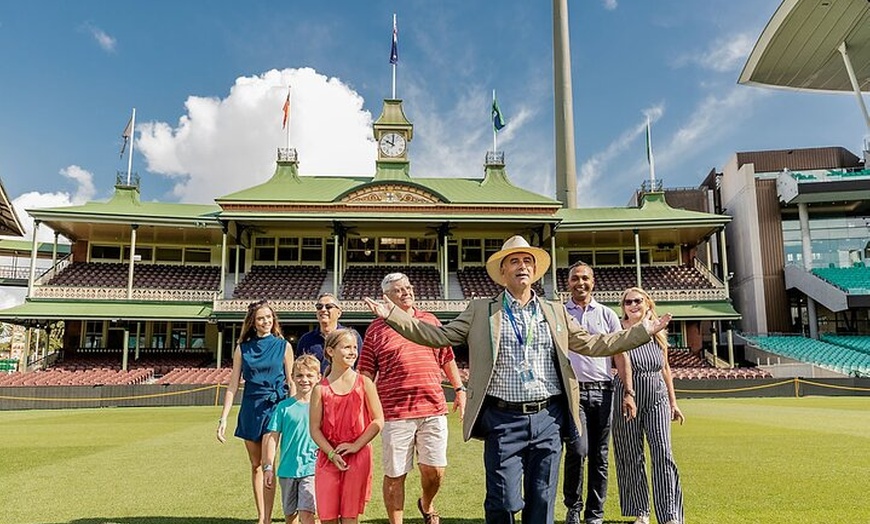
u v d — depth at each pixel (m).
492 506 3.62
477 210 31.39
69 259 34.69
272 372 5.44
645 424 5.21
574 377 3.87
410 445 5.22
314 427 4.38
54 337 52.66
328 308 5.87
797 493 6.39
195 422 15.95
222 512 5.93
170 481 7.57
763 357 32.72
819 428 12.55
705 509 5.71
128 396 23.09
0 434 13.14
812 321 35.19
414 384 5.24
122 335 32.69
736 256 39.88
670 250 36.47
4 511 5.99
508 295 3.99
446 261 31.09
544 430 3.71
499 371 3.78
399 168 36.50
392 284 5.56
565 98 45.47
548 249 35.16
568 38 46.72
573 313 5.61
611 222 32.00
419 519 5.69
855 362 29.34
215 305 29.42
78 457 9.63
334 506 4.30
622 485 5.39
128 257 34.56
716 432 11.85
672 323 33.66
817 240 37.25
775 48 38.16
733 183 40.53
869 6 33.56
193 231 32.31
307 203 30.73
